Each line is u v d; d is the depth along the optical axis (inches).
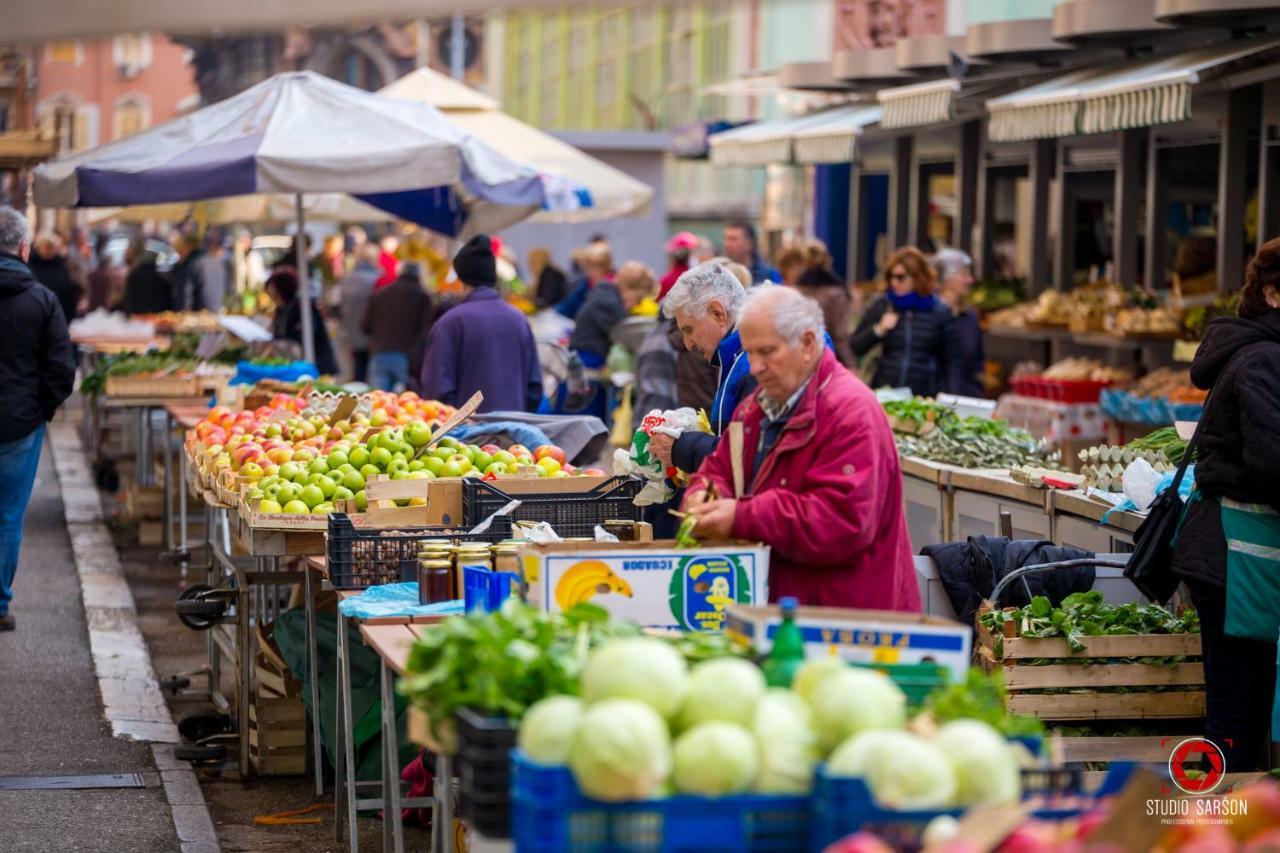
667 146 1247.5
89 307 1476.4
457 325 477.7
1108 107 530.3
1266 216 583.2
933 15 1146.7
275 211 863.7
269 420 417.7
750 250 589.3
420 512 300.2
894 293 565.6
